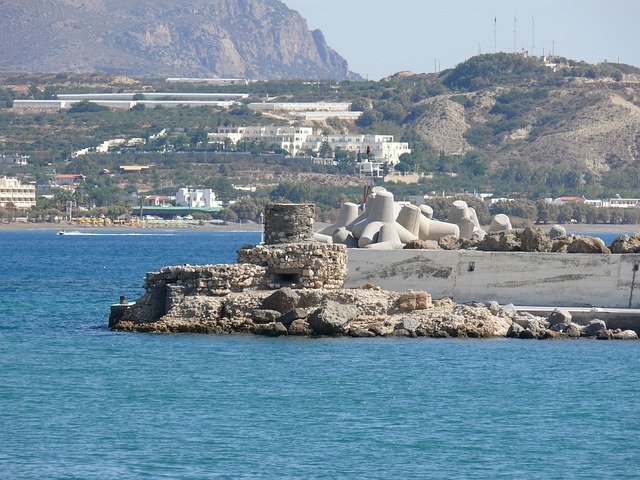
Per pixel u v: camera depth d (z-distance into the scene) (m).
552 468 108.06
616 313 171.75
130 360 155.12
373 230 188.75
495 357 156.00
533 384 141.25
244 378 143.38
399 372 146.75
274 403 131.50
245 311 172.00
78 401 132.50
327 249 173.62
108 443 114.31
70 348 166.00
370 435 118.25
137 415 125.75
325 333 168.62
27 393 136.75
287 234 176.12
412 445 114.75
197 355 157.00
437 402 132.38
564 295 175.25
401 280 178.00
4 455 109.88
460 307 171.88
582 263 174.75
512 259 176.25
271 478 103.69
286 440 116.12
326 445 114.38
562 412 128.75
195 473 104.62
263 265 174.88
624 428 122.50
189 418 124.44
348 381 141.88
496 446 115.00
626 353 159.88
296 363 151.50
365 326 169.38
